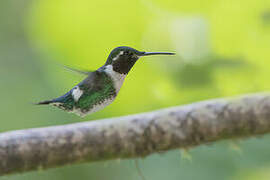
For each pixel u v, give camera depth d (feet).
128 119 23.43
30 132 22.33
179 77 27.71
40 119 33.94
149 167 32.45
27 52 37.22
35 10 29.86
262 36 27.55
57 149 22.27
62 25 29.14
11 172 22.18
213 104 24.02
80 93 19.26
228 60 27.61
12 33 39.37
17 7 39.58
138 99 27.99
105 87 19.24
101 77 19.25
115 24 28.71
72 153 22.57
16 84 35.94
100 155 23.07
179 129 23.40
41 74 34.24
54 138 22.31
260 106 23.71
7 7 39.73
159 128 23.25
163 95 27.91
